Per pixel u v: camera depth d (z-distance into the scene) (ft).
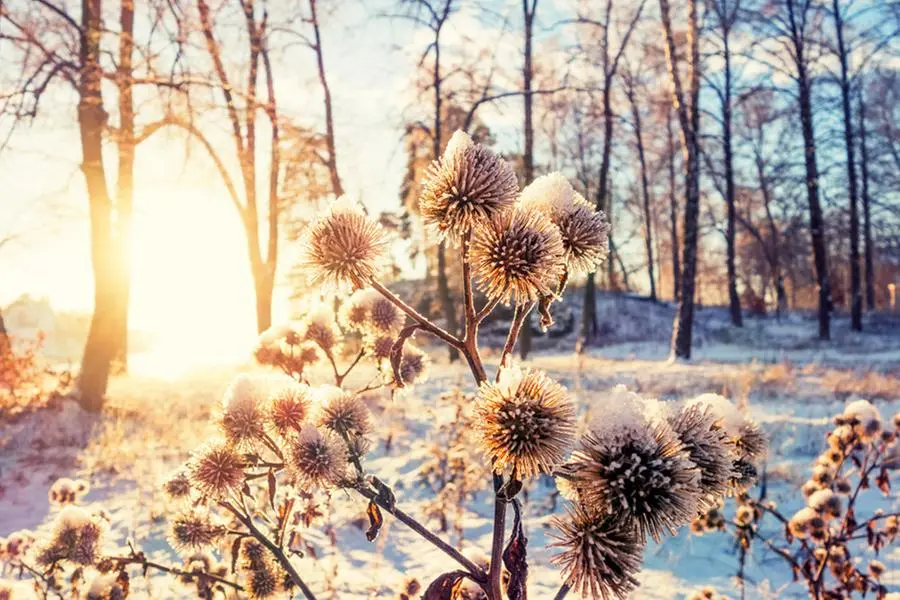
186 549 8.04
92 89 39.32
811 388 41.39
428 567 15.79
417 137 73.67
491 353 76.28
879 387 40.34
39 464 26.45
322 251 4.84
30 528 20.22
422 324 4.94
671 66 65.31
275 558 8.35
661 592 14.56
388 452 27.48
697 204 65.31
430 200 4.87
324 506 8.38
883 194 105.29
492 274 4.67
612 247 141.59
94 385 39.17
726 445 5.09
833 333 91.35
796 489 21.02
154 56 39.73
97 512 9.84
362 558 16.47
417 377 8.25
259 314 66.54
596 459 4.13
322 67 64.23
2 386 38.29
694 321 111.75
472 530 19.02
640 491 4.01
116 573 8.93
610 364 62.03
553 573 15.11
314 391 6.22
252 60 58.44
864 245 128.77
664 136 116.37
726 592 14.57
